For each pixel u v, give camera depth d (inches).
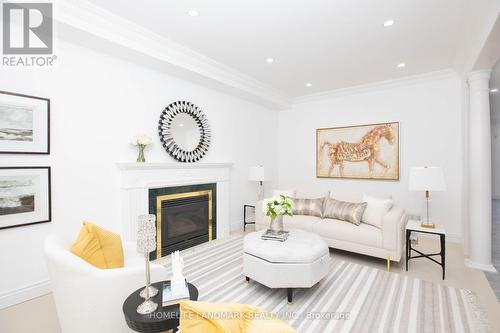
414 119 164.7
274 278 88.0
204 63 137.6
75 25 90.6
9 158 87.0
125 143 119.4
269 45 121.9
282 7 92.3
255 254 95.7
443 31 107.8
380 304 86.4
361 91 182.7
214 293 94.3
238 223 185.8
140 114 125.1
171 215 136.3
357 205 136.0
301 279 87.4
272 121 221.1
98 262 67.1
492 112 274.5
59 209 98.6
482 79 118.0
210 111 163.3
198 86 155.1
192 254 134.6
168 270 114.8
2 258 85.8
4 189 85.8
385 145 173.0
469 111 126.9
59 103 98.7
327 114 200.5
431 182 113.7
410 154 165.8
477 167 118.2
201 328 33.9
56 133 97.9
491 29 85.0
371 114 180.5
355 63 142.5
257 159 204.2
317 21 101.3
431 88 159.2
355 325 75.5
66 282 56.3
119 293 59.9
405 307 84.4
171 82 139.3
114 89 115.2
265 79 169.8
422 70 152.3
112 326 59.0
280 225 111.3
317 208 150.0
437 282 101.7
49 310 84.0
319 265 93.1
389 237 113.4
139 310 51.9
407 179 166.7
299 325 75.8
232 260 126.2
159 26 105.1
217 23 103.0
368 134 179.8
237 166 185.0
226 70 149.9
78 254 65.4
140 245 55.6
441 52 128.0
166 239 133.2
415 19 99.3
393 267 117.0
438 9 92.4
